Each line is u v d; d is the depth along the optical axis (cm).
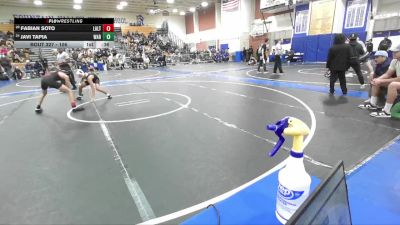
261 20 2106
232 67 1598
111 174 260
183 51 2594
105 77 1252
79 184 244
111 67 1869
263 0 1912
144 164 280
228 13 2288
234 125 404
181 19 3125
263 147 313
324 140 327
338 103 522
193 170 261
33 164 292
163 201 210
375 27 1430
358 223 170
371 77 505
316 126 384
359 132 350
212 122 424
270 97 609
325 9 1595
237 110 498
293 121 133
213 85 845
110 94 736
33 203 216
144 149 321
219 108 519
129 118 466
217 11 2516
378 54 471
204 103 571
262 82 868
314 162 266
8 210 207
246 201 195
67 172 269
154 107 546
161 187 232
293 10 1842
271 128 133
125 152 314
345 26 1548
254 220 173
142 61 1886
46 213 202
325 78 900
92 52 1852
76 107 577
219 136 357
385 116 413
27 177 262
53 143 356
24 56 1806
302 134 131
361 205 188
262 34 2116
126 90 802
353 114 438
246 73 1188
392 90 399
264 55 1200
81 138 371
